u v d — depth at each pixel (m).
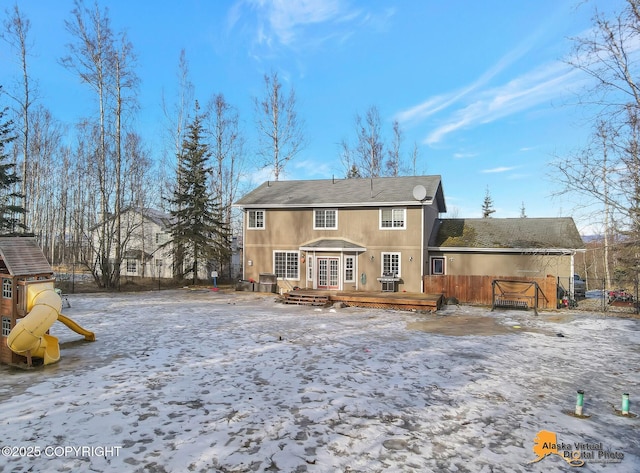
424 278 20.23
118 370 7.84
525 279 17.89
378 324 13.39
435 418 5.68
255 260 23.83
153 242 33.25
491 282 18.70
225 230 30.39
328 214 22.44
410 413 5.85
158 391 6.65
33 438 4.89
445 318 14.87
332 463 4.39
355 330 12.22
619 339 11.17
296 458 4.49
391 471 4.25
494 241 21.91
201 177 27.27
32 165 33.34
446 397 6.54
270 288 22.80
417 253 20.58
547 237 21.41
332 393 6.63
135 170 29.09
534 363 8.64
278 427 5.30
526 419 5.70
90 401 6.16
